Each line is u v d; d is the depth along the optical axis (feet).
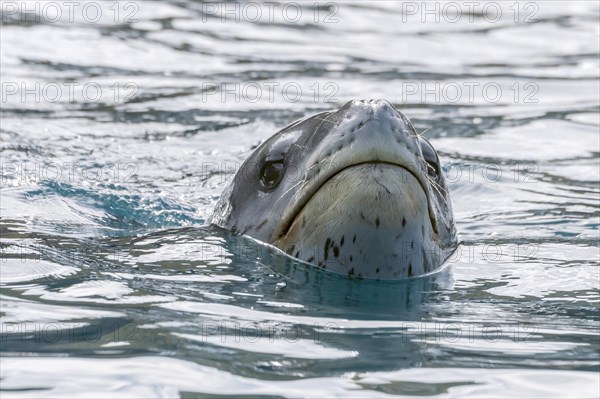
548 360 47.65
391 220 57.93
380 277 60.44
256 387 42.57
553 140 114.52
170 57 145.07
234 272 61.00
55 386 42.29
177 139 108.99
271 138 69.21
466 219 85.71
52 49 144.36
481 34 167.02
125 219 78.59
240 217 68.95
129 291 57.00
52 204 80.94
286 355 46.88
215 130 112.68
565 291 61.62
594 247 74.74
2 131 107.14
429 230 62.64
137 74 135.95
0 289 56.54
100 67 138.41
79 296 55.72
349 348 48.37
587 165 105.09
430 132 116.57
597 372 46.06
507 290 61.41
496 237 78.43
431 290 60.18
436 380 44.32
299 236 61.62
